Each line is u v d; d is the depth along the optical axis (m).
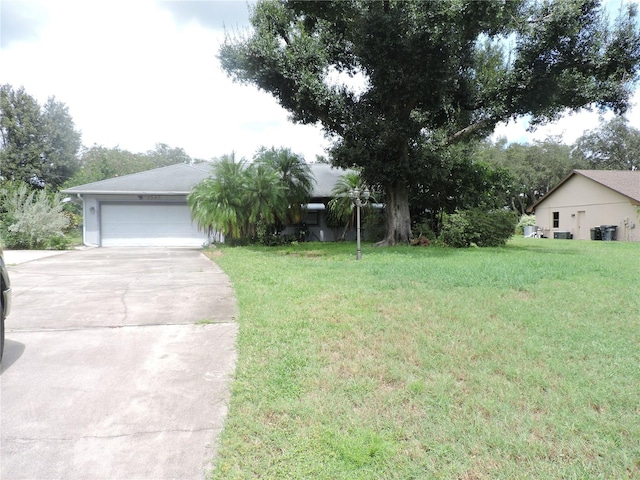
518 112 13.59
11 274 8.19
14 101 32.69
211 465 2.15
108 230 17.38
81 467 2.13
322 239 19.34
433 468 2.08
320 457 2.18
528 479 2.00
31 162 32.81
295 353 3.56
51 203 17.33
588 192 24.11
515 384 2.95
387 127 12.54
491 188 16.12
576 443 2.26
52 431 2.46
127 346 3.83
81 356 3.59
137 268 9.29
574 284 6.27
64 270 8.88
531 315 4.57
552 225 27.62
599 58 12.14
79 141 35.84
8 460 2.18
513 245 15.25
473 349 3.61
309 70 12.89
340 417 2.55
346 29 13.05
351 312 4.74
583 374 3.10
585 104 13.42
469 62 13.40
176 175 19.53
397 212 14.65
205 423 2.55
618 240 21.59
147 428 2.49
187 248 16.53
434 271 7.35
